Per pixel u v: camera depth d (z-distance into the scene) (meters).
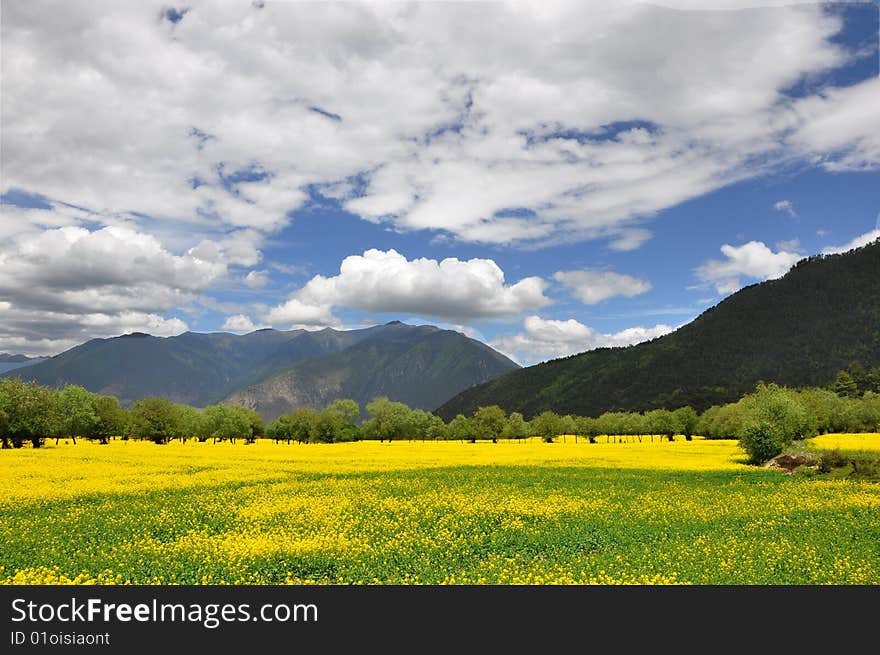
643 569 17.27
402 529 23.69
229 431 108.81
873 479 40.69
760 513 27.22
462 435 116.75
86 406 90.75
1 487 35.22
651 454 67.25
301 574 17.30
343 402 126.19
